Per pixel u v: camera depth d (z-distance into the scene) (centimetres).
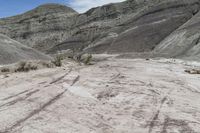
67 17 18088
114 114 1067
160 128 944
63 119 967
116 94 1397
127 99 1312
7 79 1675
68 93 1358
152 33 11244
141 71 2652
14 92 1320
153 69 2991
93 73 2178
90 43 14238
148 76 2227
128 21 13512
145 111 1132
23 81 1622
